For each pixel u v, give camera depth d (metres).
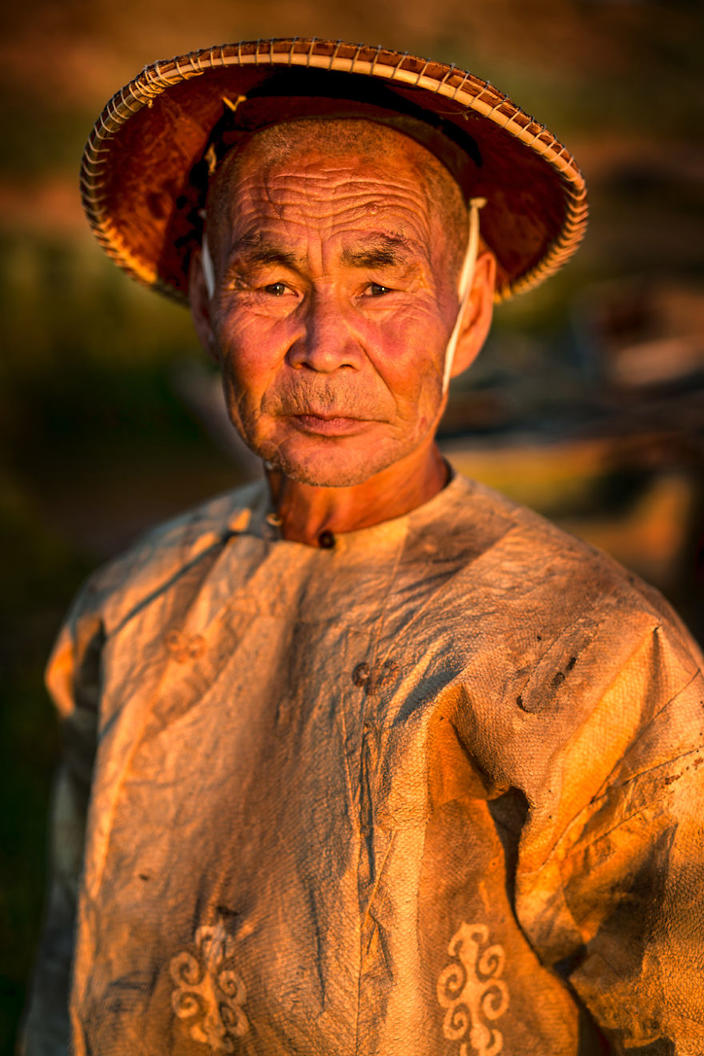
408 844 0.89
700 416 5.60
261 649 1.02
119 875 1.02
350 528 1.03
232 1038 0.95
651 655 0.91
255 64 0.90
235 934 0.94
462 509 1.03
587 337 6.96
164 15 22.70
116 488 7.25
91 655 1.23
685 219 14.95
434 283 0.96
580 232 1.06
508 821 0.93
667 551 5.25
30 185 14.24
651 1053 0.91
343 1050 0.89
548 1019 0.96
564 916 0.93
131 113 0.99
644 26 29.14
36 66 18.94
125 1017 1.00
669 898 0.88
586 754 0.89
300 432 0.94
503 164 1.02
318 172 0.91
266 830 0.95
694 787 0.88
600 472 5.25
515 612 0.93
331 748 0.93
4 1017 2.28
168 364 8.99
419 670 0.91
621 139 19.86
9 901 2.60
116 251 1.20
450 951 0.92
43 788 3.07
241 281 0.95
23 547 4.91
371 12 25.25
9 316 8.72
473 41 24.84
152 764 1.04
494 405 5.85
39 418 8.18
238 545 1.10
